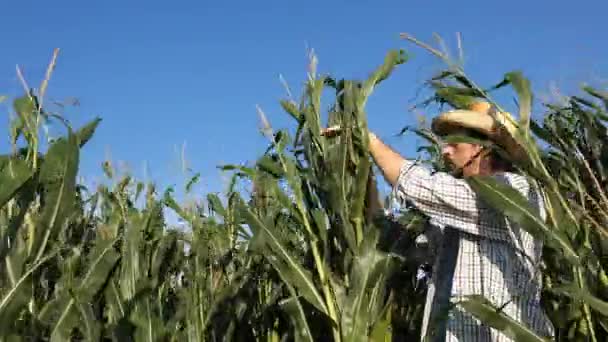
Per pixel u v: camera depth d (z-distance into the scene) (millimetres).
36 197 4246
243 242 6305
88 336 4082
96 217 6363
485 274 3625
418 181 3725
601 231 3533
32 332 3953
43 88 4277
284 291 5414
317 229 4094
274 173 4277
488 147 3660
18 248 3705
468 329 3598
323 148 4000
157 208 5984
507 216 3426
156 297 5508
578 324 3656
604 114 3967
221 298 5812
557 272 3943
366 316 3771
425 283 5297
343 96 4082
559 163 3945
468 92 3746
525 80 3504
